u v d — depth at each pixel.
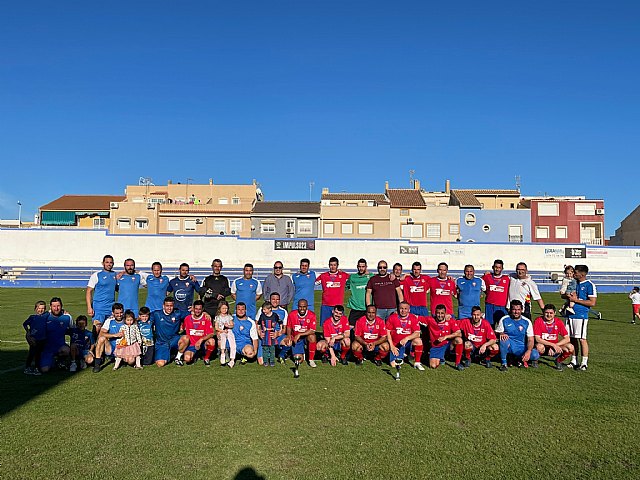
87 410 7.09
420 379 9.16
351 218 54.09
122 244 43.91
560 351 10.25
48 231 44.06
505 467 5.32
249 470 5.17
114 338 10.00
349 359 10.91
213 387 8.42
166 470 5.16
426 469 5.25
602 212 54.78
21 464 5.28
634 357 11.49
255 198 66.06
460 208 55.78
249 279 11.70
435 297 11.45
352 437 6.11
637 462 5.48
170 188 66.19
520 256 43.78
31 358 9.39
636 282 41.56
